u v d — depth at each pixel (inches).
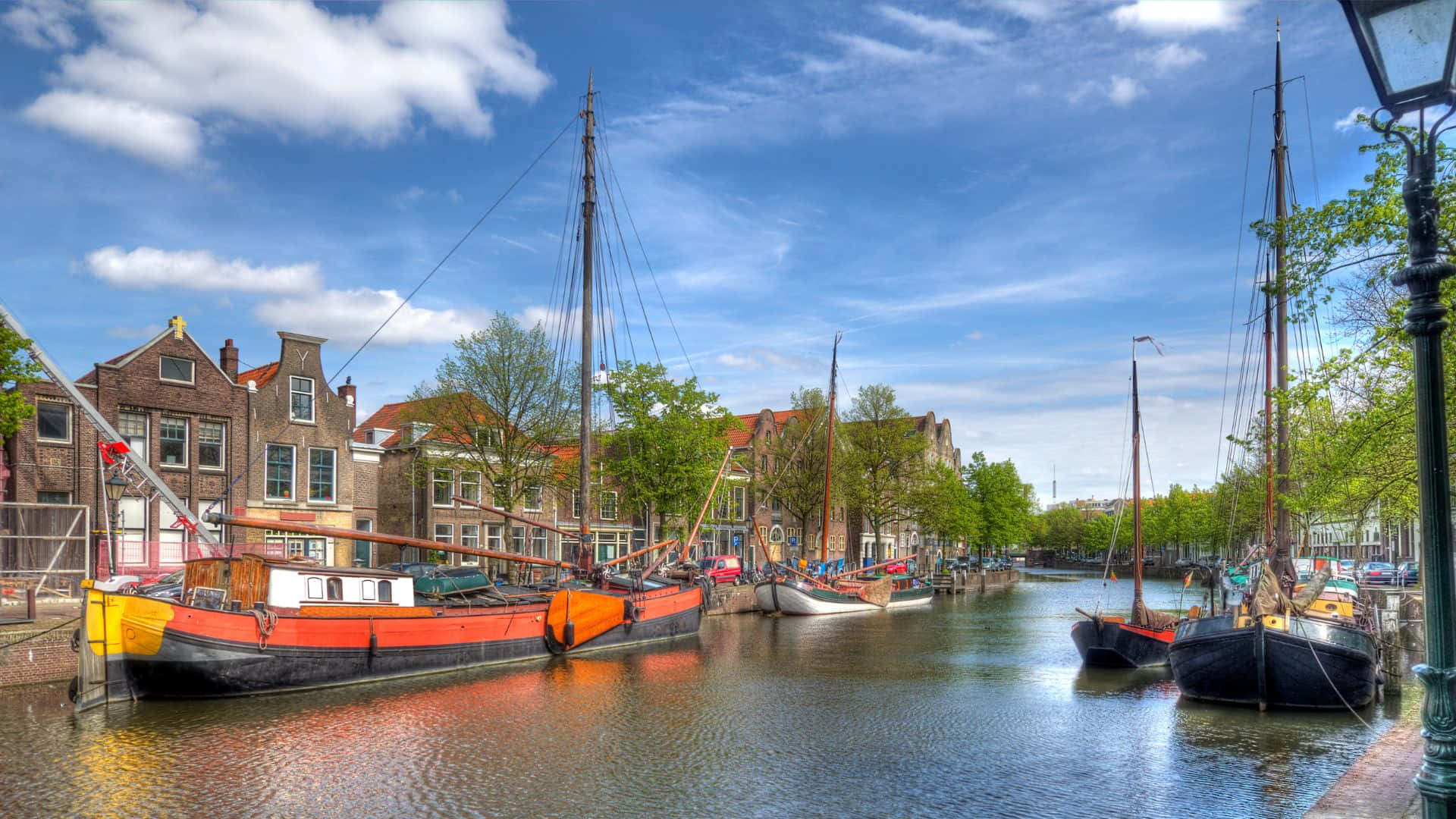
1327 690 699.4
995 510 3348.9
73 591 952.9
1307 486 840.9
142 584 887.7
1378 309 706.8
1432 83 213.2
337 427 1414.9
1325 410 718.5
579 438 1412.4
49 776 502.0
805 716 693.3
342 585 812.6
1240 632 719.1
